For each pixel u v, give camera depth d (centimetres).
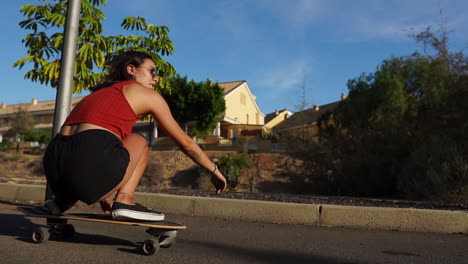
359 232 357
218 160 1698
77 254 242
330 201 566
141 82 244
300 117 1506
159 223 240
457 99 1014
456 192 658
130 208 227
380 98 1505
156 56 692
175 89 2734
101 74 637
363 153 1245
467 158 700
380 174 1164
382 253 269
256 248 281
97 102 219
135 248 264
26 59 606
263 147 2184
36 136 3603
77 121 216
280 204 410
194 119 2833
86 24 633
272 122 4478
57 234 295
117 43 699
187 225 388
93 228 346
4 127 4741
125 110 223
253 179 1591
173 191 707
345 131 1385
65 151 208
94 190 209
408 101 1419
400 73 1548
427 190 707
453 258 255
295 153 1406
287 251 273
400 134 1212
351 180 1234
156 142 2828
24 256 234
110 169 210
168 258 240
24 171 2105
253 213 420
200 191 711
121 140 228
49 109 4547
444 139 818
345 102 1714
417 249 282
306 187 1334
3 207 501
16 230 325
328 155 1307
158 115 232
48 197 497
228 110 3791
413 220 365
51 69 592
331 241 311
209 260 240
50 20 582
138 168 242
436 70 1105
